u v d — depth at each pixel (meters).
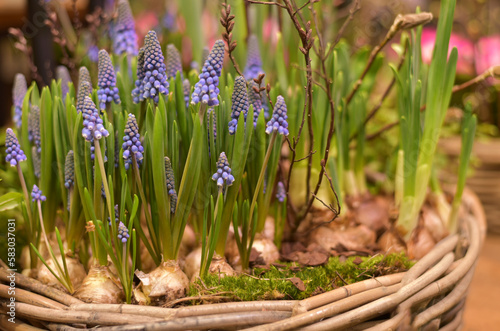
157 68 0.59
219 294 0.60
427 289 0.60
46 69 0.75
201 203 0.63
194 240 0.66
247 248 0.65
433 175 0.72
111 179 0.59
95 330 0.57
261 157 0.63
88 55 0.76
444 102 0.67
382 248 0.69
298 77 0.72
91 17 0.76
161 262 0.62
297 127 0.67
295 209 0.67
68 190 0.63
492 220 1.02
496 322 0.78
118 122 0.61
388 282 0.60
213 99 0.58
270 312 0.58
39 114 0.64
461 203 0.73
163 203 0.60
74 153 0.60
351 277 0.64
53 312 0.58
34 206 0.63
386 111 0.92
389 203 0.74
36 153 0.65
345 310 0.58
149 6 1.02
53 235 0.65
